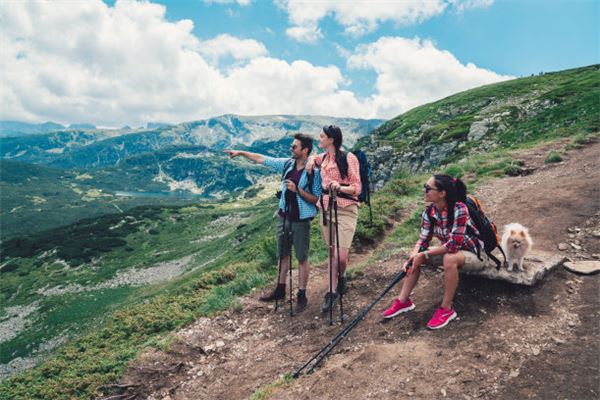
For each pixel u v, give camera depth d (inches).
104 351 291.0
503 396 133.7
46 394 240.2
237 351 238.4
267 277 348.5
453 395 139.2
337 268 236.4
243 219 5442.9
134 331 317.7
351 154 229.8
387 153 2172.7
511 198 404.2
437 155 1660.9
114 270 3410.4
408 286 206.8
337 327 225.3
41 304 2731.3
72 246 4084.6
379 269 287.0
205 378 220.5
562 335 159.8
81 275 3353.8
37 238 4424.2
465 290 209.0
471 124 1710.1
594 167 453.1
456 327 181.8
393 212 490.0
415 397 142.6
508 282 199.6
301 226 249.8
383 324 207.9
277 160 261.6
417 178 700.0
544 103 1514.5
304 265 258.1
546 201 356.8
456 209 183.2
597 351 144.5
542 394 130.6
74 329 2180.1
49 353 1943.9
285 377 186.4
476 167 635.5
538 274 202.4
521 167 557.9
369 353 176.7
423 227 203.2
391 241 406.0
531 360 148.3
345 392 157.5
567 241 264.7
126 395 222.5
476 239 191.3
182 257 3592.5
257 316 275.7
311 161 239.1
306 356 206.4
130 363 247.3
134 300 2269.9
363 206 506.6
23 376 282.4
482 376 145.6
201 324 283.7
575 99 1330.0
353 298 256.5
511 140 1264.8
